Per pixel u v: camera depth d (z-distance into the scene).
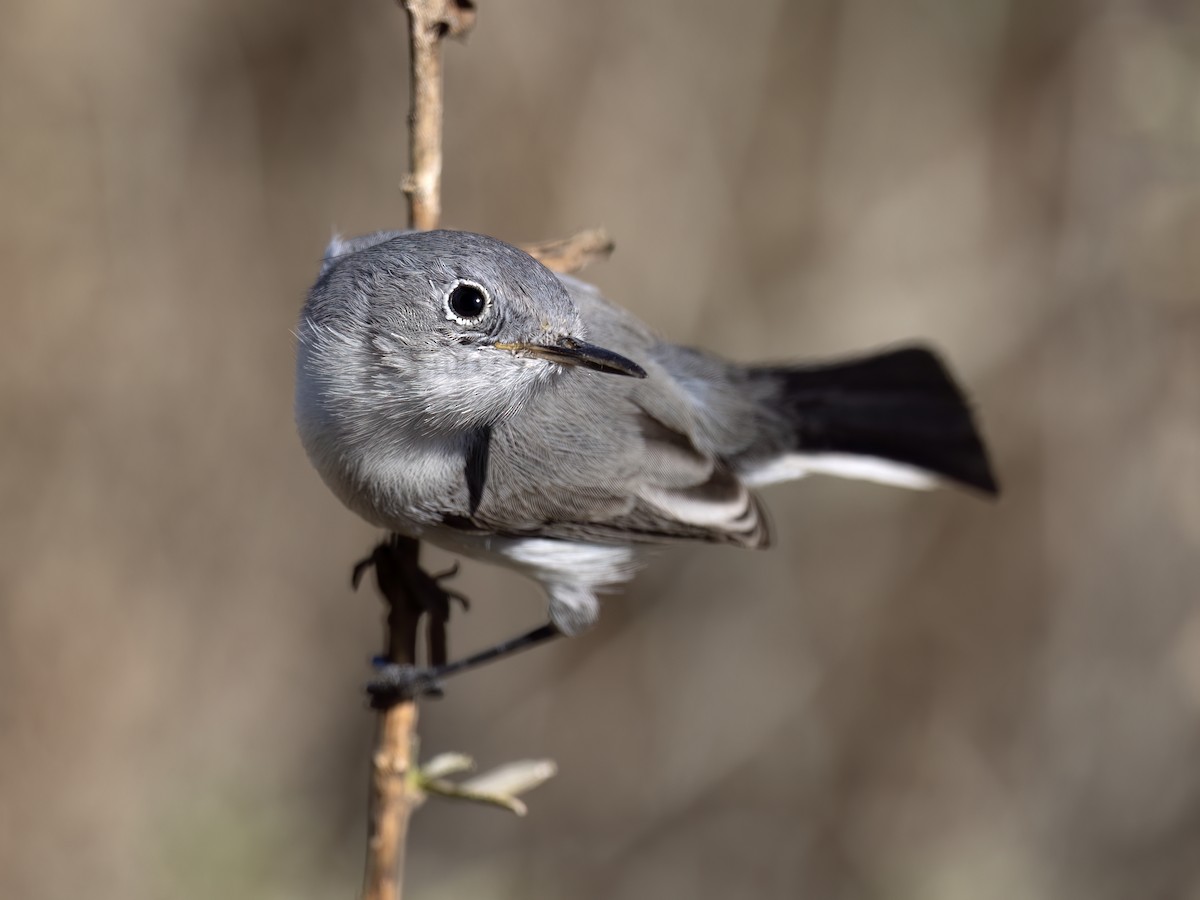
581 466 7.39
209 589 12.74
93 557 12.26
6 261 12.09
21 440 12.16
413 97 6.80
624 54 12.90
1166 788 12.80
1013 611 13.54
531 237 12.81
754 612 13.55
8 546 12.05
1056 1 13.38
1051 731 13.14
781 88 13.65
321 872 11.41
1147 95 12.22
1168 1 12.68
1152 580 13.09
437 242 6.47
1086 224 13.23
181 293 12.91
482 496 7.14
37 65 12.17
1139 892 12.59
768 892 13.09
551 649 13.50
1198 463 13.05
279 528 13.10
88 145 12.41
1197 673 12.90
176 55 12.92
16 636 11.91
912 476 9.05
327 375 6.54
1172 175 12.61
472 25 6.79
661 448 7.72
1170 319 13.09
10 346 12.14
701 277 13.16
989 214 13.67
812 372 9.19
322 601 13.21
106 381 12.49
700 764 13.34
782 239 13.65
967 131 13.65
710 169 13.15
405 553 7.35
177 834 10.62
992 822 12.92
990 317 13.48
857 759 13.45
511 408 6.78
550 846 13.16
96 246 12.46
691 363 8.54
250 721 12.68
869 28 13.63
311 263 13.30
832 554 13.63
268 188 13.30
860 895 12.86
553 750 13.41
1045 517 13.37
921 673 13.57
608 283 12.88
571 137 12.84
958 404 9.16
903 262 13.62
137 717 12.05
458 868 12.77
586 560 7.76
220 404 12.97
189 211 12.99
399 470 6.82
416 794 7.00
